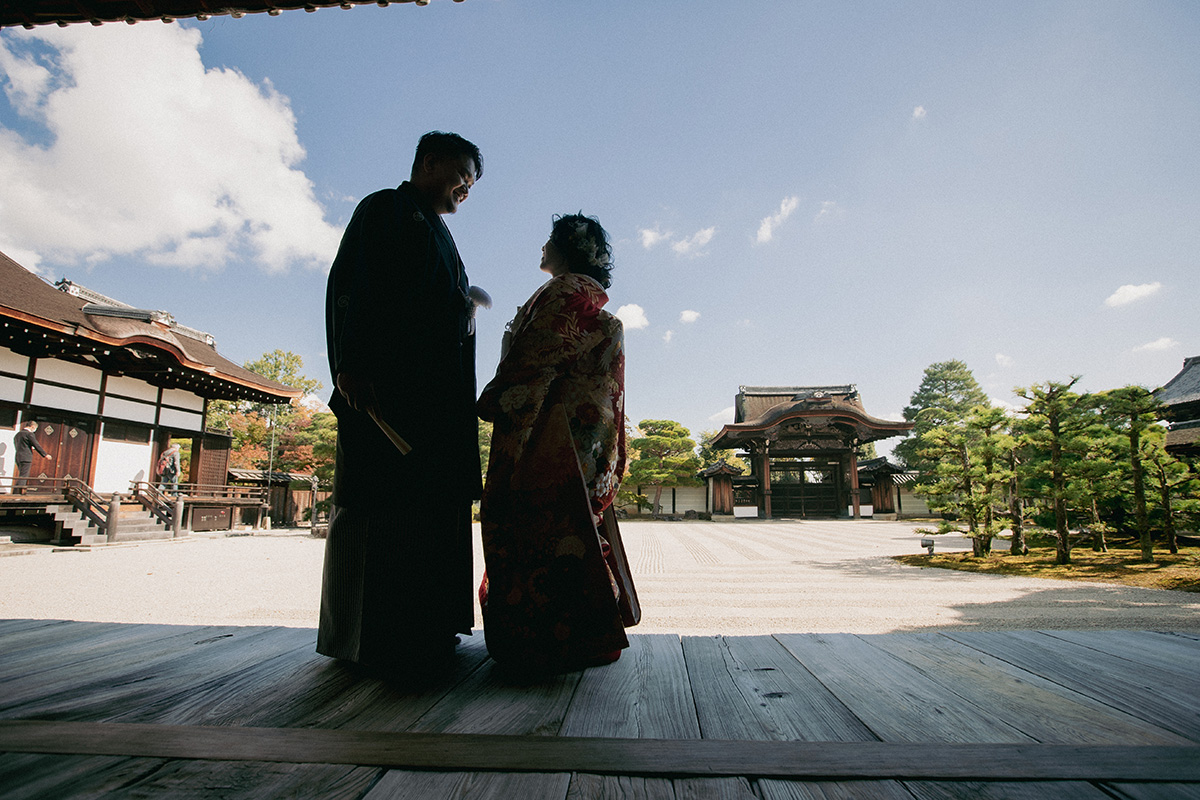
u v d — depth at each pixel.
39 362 14.19
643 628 5.85
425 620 1.43
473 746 1.02
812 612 6.64
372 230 1.51
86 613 6.48
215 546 15.15
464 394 1.65
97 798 0.85
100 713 1.18
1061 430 10.59
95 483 15.67
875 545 15.98
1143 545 10.13
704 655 1.65
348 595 1.47
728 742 1.04
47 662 1.56
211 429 20.33
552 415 1.50
